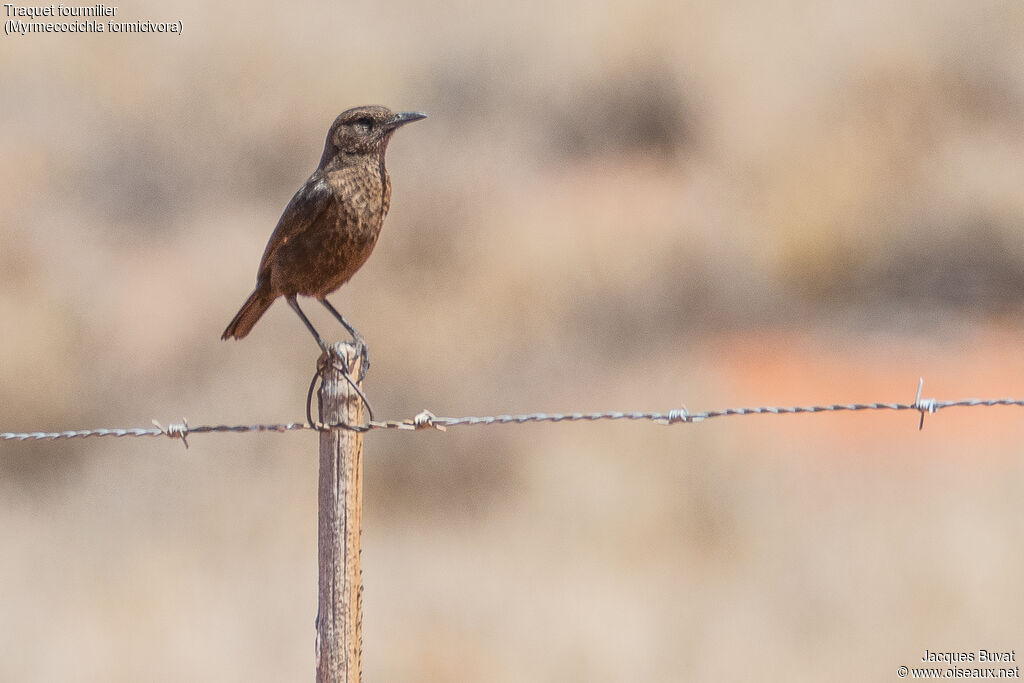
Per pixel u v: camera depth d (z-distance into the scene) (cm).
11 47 2570
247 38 2764
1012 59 2711
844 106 2631
